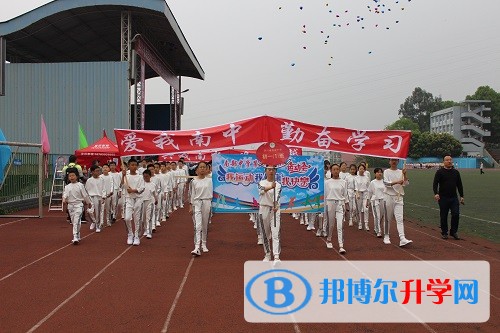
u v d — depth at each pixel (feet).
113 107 87.76
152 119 139.64
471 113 301.63
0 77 80.43
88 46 105.91
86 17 88.94
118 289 23.85
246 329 18.45
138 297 22.48
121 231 44.62
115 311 20.44
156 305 21.27
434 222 53.78
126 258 31.55
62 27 91.50
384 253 33.47
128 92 87.61
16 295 22.80
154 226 44.75
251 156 35.78
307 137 34.99
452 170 40.52
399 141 35.09
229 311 20.49
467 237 41.70
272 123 34.96
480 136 304.30
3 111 89.25
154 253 33.40
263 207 29.78
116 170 52.80
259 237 36.94
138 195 37.09
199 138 34.94
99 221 44.19
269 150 29.86
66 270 27.94
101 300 22.00
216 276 26.48
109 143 63.31
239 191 35.65
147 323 19.03
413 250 34.73
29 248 35.17
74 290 23.66
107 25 94.94
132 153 35.19
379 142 35.12
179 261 30.60
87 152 61.31
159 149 34.96
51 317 19.67
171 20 93.25
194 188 33.65
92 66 88.17
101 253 33.30
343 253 33.14
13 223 50.03
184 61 127.13
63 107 88.63
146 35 98.99
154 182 43.47
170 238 40.37
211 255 32.65
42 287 24.20
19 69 88.89
